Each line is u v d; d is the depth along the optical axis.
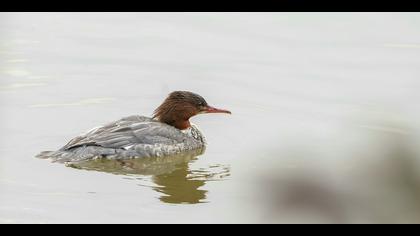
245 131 16.92
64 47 22.17
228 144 16.12
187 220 11.80
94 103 18.25
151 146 14.87
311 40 23.08
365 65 21.06
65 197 12.72
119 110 17.89
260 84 19.84
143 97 18.83
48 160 14.23
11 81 19.42
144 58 21.45
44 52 21.70
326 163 6.43
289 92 19.33
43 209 12.16
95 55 21.61
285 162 6.85
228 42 22.83
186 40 22.95
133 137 14.78
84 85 19.42
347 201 4.61
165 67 20.83
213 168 14.62
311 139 16.19
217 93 19.22
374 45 22.62
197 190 13.34
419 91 19.14
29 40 22.67
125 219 11.84
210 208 12.41
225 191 13.31
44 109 17.64
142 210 12.29
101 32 23.53
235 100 18.81
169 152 15.16
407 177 4.33
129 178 13.88
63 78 19.83
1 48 21.91
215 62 21.28
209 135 16.70
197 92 19.27
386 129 6.37
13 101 18.05
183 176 14.11
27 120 16.81
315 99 18.83
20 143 15.30
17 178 13.41
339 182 4.76
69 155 14.23
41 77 19.81
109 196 12.88
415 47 22.38
